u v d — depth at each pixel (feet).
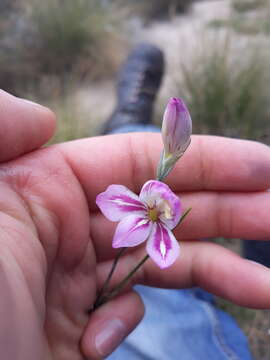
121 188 0.27
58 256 0.31
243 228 0.33
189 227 0.34
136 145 0.33
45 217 0.29
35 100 0.99
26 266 0.24
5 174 0.29
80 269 0.32
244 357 0.49
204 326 0.50
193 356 0.47
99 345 0.31
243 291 0.32
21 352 0.20
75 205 0.31
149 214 0.26
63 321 0.31
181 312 0.51
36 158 0.31
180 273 0.34
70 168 0.32
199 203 0.33
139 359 0.46
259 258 0.51
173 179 0.33
